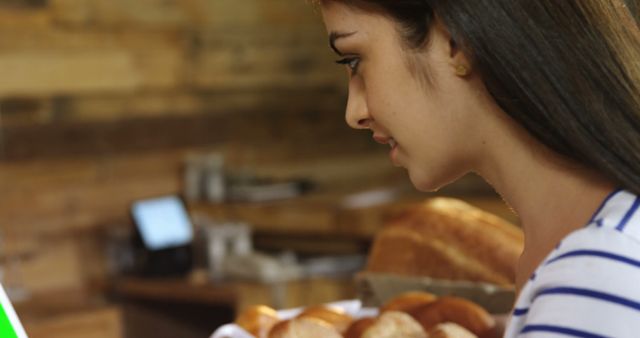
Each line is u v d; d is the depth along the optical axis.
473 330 1.27
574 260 0.77
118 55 4.88
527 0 0.80
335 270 4.07
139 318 4.29
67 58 4.70
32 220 4.58
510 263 1.44
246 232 4.35
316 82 5.71
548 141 0.81
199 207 4.85
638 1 0.90
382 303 1.49
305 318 1.29
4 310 0.83
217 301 3.92
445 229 1.52
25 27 4.55
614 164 0.79
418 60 0.87
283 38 5.54
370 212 4.24
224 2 5.27
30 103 4.60
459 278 1.46
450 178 0.91
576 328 0.75
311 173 5.63
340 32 0.90
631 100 0.79
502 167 0.87
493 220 1.53
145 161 4.99
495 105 0.86
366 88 0.91
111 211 4.85
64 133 4.70
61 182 4.68
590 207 0.83
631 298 0.74
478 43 0.80
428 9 0.85
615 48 0.80
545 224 0.86
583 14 0.81
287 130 5.60
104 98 4.85
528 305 0.80
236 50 5.34
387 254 1.55
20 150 4.56
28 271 4.53
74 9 4.71
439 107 0.87
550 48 0.79
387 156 6.00
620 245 0.77
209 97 5.26
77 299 4.30
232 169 5.17
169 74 5.08
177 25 5.08
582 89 0.79
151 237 4.33
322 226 4.36
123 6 4.88
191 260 4.36
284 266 4.02
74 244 4.69
